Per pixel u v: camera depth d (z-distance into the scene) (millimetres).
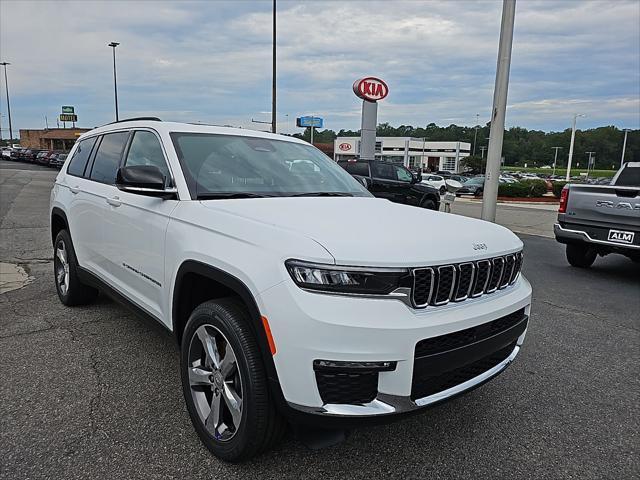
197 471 2395
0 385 3191
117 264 3572
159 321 3059
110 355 3689
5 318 4449
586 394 3395
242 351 2258
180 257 2691
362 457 2561
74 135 76562
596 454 2682
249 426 2260
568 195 7207
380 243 2176
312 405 2055
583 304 5668
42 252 7496
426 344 2150
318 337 1994
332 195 3416
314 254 2066
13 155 61469
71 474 2342
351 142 58438
